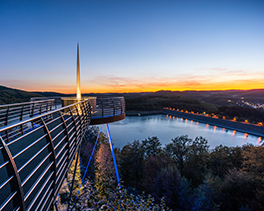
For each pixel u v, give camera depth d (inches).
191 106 7121.1
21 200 65.6
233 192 520.1
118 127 3449.8
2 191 91.1
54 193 114.7
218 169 864.9
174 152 1071.6
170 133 2962.6
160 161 943.7
